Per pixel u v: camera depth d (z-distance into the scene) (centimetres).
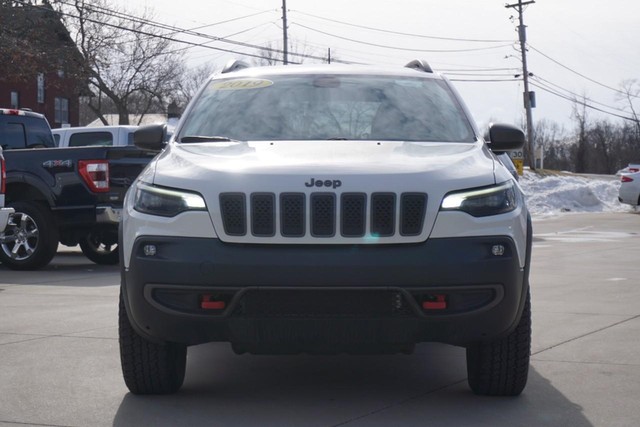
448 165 480
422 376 570
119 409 487
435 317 445
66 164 1163
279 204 451
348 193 451
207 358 623
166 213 464
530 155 5938
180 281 450
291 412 480
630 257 1451
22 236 1194
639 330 729
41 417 471
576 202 3562
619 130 9912
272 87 608
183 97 6081
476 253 450
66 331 716
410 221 452
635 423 461
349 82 612
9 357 618
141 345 493
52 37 4153
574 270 1236
